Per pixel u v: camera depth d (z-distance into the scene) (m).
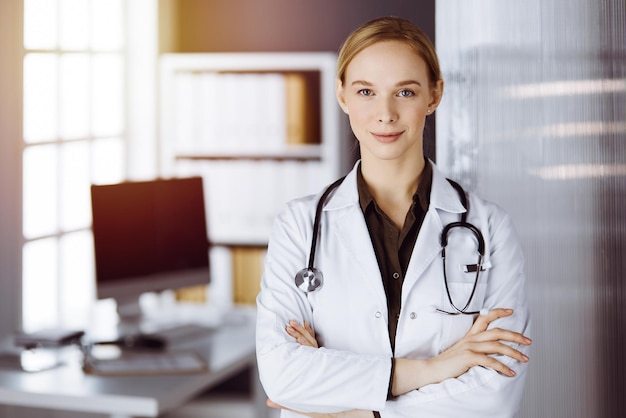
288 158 4.75
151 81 4.94
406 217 1.80
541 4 2.40
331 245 1.81
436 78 1.75
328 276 1.78
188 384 2.93
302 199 1.90
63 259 4.29
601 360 2.43
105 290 3.27
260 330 1.79
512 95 2.42
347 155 4.80
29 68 4.01
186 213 3.54
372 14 4.84
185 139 4.84
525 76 2.41
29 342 3.27
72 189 4.38
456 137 2.44
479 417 1.70
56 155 4.24
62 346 3.34
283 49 4.95
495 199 2.44
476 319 1.79
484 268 1.80
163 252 3.46
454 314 1.76
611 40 2.38
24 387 2.87
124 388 2.87
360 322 1.76
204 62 4.80
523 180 2.43
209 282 3.61
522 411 2.46
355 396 1.69
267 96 4.75
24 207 3.93
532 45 2.40
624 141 2.39
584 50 2.39
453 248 1.81
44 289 4.13
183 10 5.00
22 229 3.89
